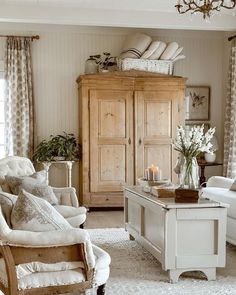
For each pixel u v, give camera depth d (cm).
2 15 536
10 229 249
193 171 369
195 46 727
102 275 272
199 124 729
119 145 647
